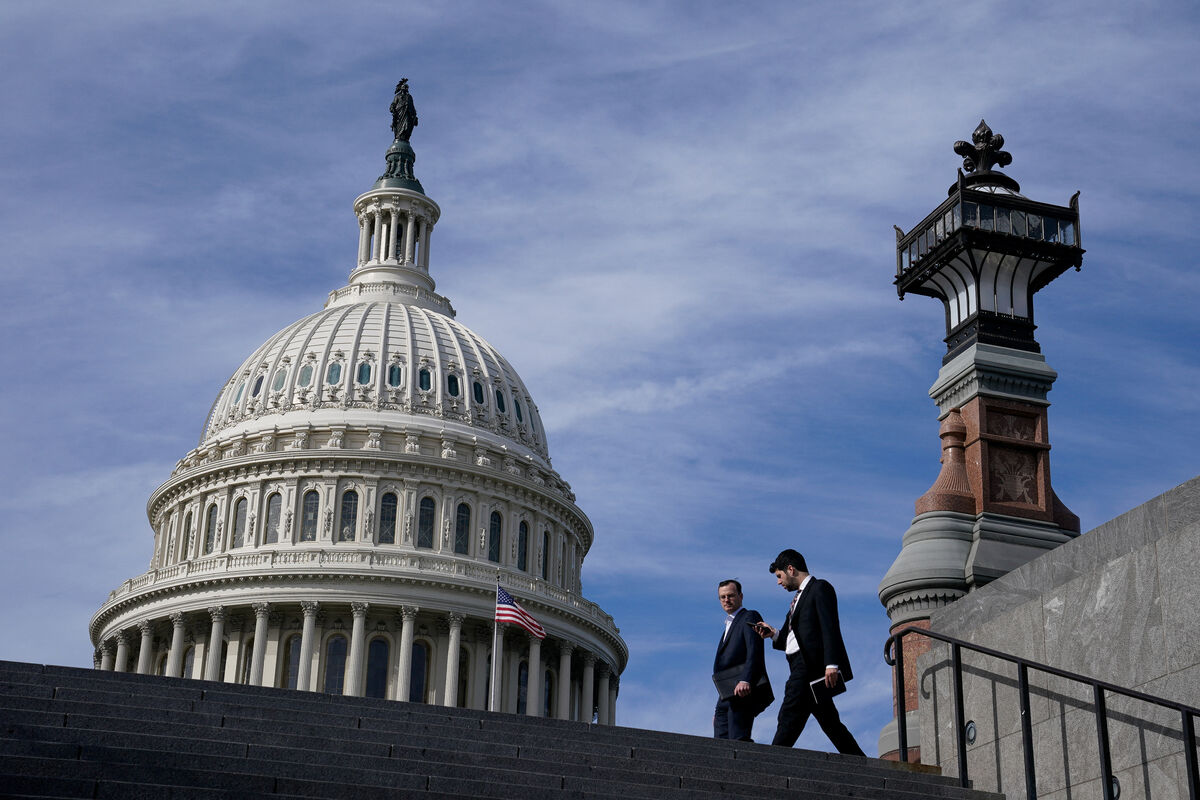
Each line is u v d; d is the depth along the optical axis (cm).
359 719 1551
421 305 11075
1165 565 1452
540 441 10650
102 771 1245
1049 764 1545
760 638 1756
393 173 11894
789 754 1614
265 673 8962
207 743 1367
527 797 1352
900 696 1762
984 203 2580
